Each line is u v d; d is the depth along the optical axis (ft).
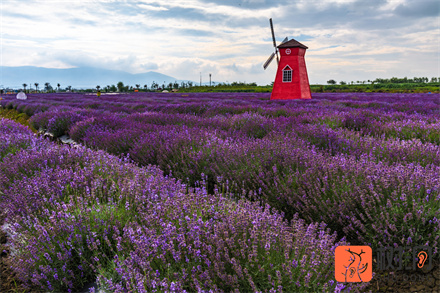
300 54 95.30
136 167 17.42
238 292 7.44
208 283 7.81
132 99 97.55
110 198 12.28
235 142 20.99
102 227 10.57
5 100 108.68
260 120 31.63
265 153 17.90
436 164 16.11
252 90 216.33
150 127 29.27
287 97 96.07
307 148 19.33
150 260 8.63
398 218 10.84
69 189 13.84
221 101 72.79
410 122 27.48
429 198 11.22
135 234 9.85
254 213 10.45
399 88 197.98
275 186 14.76
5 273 10.44
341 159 15.25
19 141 23.41
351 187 12.82
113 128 32.96
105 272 9.25
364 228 10.94
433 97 83.15
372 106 53.36
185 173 18.15
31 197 12.64
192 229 9.20
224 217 10.21
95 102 79.97
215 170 17.54
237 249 8.63
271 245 8.95
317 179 13.58
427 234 10.39
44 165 17.11
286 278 8.06
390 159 17.61
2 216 14.49
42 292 9.37
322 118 32.73
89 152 19.12
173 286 7.48
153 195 12.23
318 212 12.53
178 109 55.06
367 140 21.91
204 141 21.90
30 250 9.65
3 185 15.76
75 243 10.07
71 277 9.54
